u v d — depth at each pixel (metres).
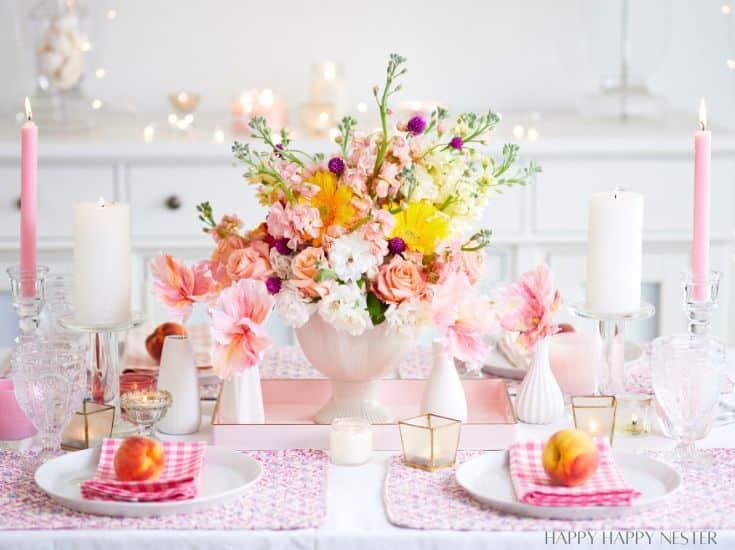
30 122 1.40
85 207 1.34
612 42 2.77
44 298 1.51
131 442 1.13
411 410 1.45
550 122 2.79
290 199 1.29
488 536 1.07
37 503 1.13
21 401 1.22
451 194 1.29
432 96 2.96
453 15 2.92
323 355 1.32
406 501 1.14
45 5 2.58
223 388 1.34
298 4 2.90
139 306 2.58
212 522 1.08
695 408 1.21
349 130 1.30
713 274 1.40
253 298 1.23
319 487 1.17
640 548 1.07
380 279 1.26
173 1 2.89
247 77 2.94
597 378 1.52
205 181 2.54
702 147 1.35
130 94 2.93
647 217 2.62
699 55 2.96
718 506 1.12
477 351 1.26
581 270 2.62
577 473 1.11
